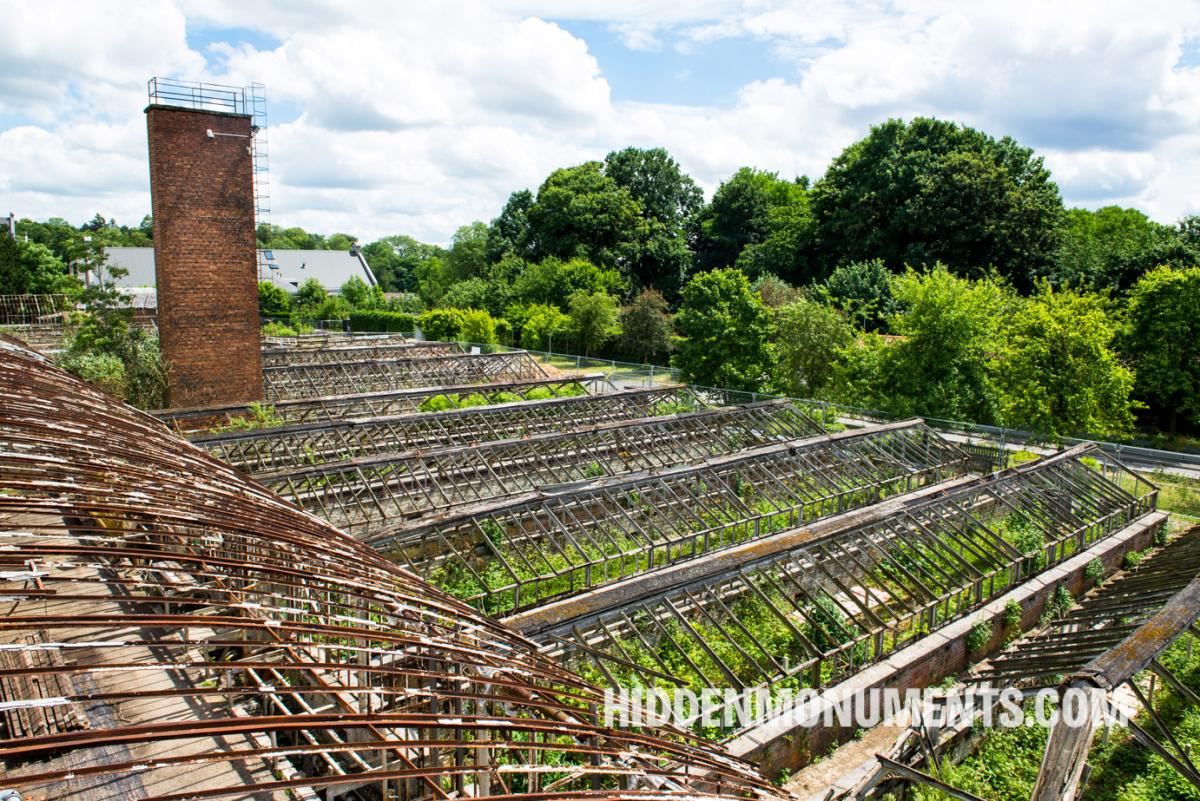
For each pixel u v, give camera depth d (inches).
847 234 2327.8
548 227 3179.1
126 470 344.8
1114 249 1908.2
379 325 2748.5
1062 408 1136.8
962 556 706.2
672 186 3442.4
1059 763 346.3
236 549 361.4
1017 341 1198.9
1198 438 1498.5
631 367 2011.6
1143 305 1445.6
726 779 298.4
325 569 316.2
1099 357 1102.4
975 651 621.9
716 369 1592.0
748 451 919.0
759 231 2967.5
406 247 6471.5
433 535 616.7
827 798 423.5
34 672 172.2
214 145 1037.2
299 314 2903.5
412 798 340.2
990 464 1104.2
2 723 311.7
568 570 625.0
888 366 1347.2
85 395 550.6
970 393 1286.9
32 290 2315.5
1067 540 783.1
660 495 786.8
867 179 2331.4
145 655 377.4
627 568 692.1
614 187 3225.9
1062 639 529.7
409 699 375.2
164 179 1008.2
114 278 1175.6
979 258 2073.1
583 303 2293.3
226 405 1003.9
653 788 253.4
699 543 759.1
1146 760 495.5
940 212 2065.7
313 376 1392.7
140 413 586.2
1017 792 448.1
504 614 586.2
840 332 1471.5
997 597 669.3
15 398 426.6
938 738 474.3
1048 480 872.9
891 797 437.7
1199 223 1775.3
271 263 3688.5
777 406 1159.6
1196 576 588.1
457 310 2522.1
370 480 802.8
